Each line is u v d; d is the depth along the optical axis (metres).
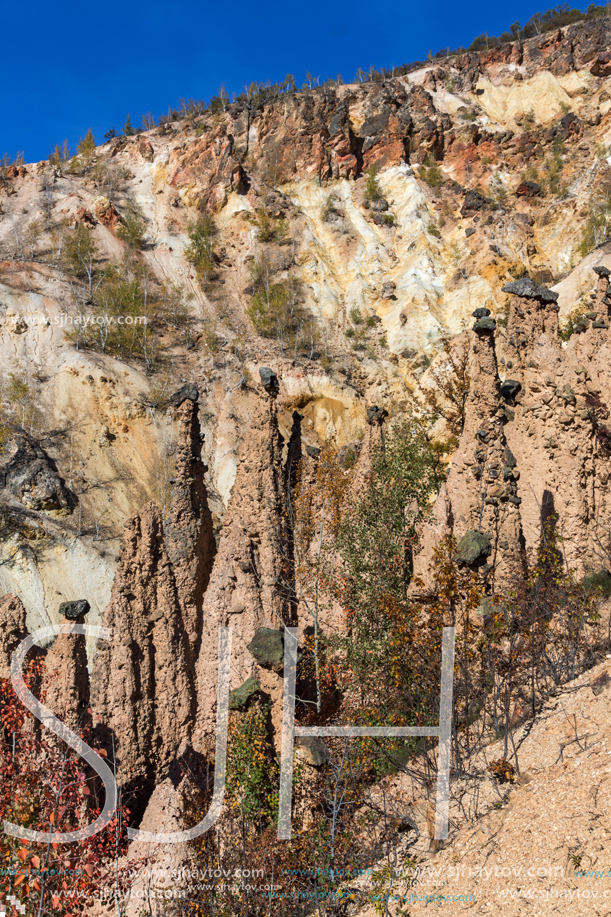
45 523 55.06
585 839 10.08
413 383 77.88
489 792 12.68
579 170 94.56
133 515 17.66
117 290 82.62
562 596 14.89
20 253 87.75
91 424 65.75
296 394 74.38
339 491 20.61
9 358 71.06
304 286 89.88
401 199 97.88
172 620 17.62
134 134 122.50
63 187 101.44
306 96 108.56
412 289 85.38
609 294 21.58
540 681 14.66
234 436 67.75
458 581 14.74
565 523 17.88
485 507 16.42
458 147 102.38
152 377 73.81
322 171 102.81
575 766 11.56
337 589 18.73
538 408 19.06
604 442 18.72
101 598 52.56
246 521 18.62
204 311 87.56
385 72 129.38
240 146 108.38
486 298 82.00
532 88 108.81
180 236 97.94
